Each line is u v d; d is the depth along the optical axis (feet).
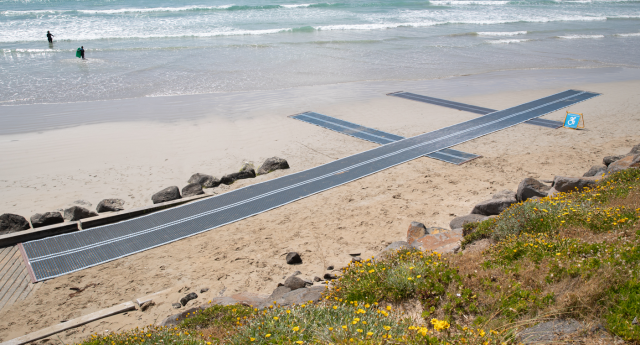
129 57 106.63
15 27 136.26
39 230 39.04
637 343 13.89
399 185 48.49
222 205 45.01
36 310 29.94
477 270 21.08
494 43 129.70
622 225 22.97
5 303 30.68
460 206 43.42
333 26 148.56
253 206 44.78
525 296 17.83
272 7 188.96
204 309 26.48
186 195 46.68
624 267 17.11
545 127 65.41
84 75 90.74
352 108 74.64
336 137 62.64
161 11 170.81
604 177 36.76
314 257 35.76
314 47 120.67
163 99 77.56
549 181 46.14
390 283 21.30
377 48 120.98
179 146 58.90
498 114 71.46
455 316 18.22
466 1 219.61
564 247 21.12
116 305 30.07
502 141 60.34
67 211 41.81
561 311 16.20
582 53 117.70
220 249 37.37
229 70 97.30
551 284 18.25
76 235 39.60
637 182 31.94
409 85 88.63
